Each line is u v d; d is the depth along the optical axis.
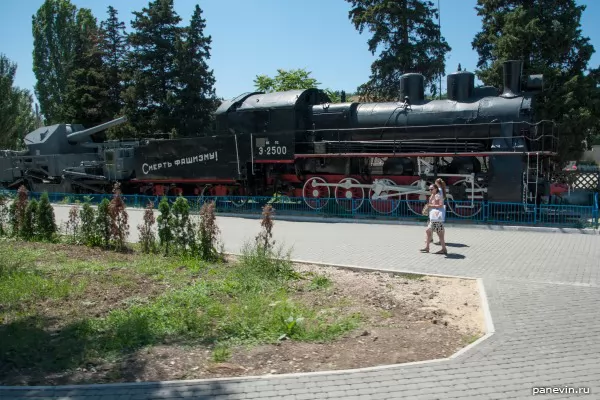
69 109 36.88
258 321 6.43
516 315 6.56
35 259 10.03
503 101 14.60
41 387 4.53
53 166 24.47
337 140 17.22
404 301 7.45
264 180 18.94
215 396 4.39
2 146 34.91
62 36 46.81
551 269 9.19
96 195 22.03
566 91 19.98
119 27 38.91
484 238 12.45
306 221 16.06
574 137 19.73
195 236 11.20
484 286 8.03
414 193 15.49
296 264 9.94
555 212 13.59
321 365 5.12
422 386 4.57
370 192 16.38
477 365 5.00
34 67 47.50
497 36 21.94
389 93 28.48
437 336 5.99
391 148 16.34
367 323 6.49
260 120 18.06
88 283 8.26
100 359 5.31
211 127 35.38
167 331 6.15
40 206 12.55
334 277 8.89
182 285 8.18
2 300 7.25
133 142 24.70
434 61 27.19
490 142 14.80
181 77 33.34
